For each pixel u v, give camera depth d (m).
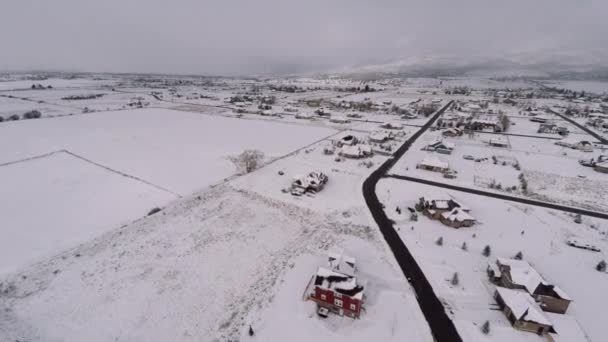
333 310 22.25
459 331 20.83
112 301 22.70
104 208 36.31
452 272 26.66
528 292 23.34
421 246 30.31
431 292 24.33
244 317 21.52
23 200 37.56
